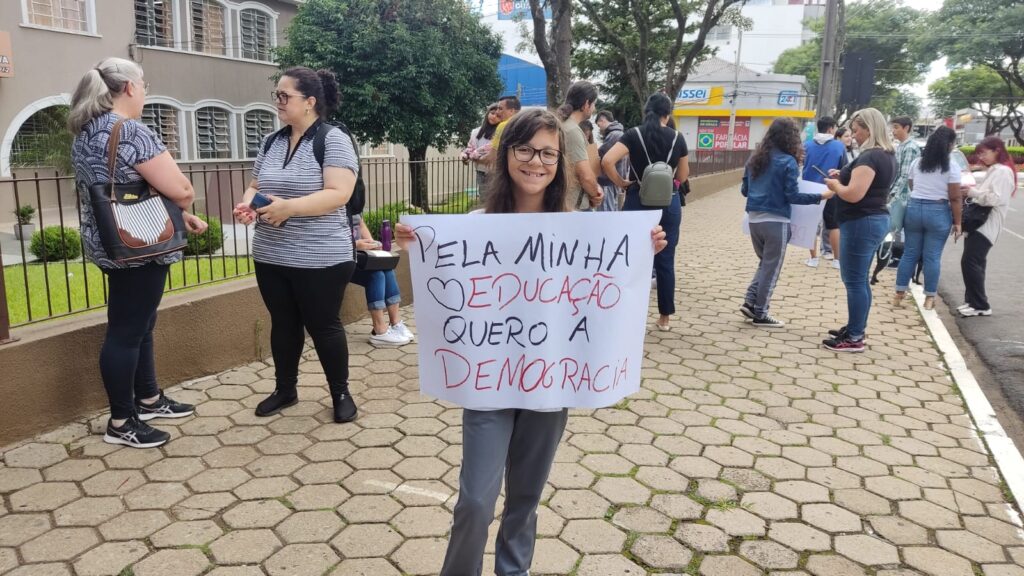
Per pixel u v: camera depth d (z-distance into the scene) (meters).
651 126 5.38
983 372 5.20
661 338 5.60
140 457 3.33
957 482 3.31
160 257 3.25
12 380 3.35
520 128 2.02
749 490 3.19
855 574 2.60
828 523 2.93
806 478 3.31
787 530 2.87
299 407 4.00
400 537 2.74
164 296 4.30
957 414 4.14
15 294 5.47
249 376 4.45
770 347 5.40
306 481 3.16
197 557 2.58
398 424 3.80
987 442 3.73
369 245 4.92
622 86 25.69
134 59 15.84
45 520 2.79
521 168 2.04
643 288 2.14
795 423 3.96
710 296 7.20
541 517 2.92
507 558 2.23
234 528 2.78
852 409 4.18
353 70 15.63
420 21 16.23
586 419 3.94
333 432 3.68
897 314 6.55
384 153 20.53
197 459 3.34
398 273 6.29
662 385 4.51
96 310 3.93
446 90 16.66
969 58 39.78
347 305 5.69
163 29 16.69
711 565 2.62
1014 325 6.45
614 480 3.24
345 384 3.83
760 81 46.28
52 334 3.52
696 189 19.22
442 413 3.96
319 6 15.52
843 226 5.11
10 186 10.66
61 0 14.37
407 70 15.48
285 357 3.86
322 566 2.55
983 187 6.47
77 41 14.63
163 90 16.67
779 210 5.60
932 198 6.41
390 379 4.49
